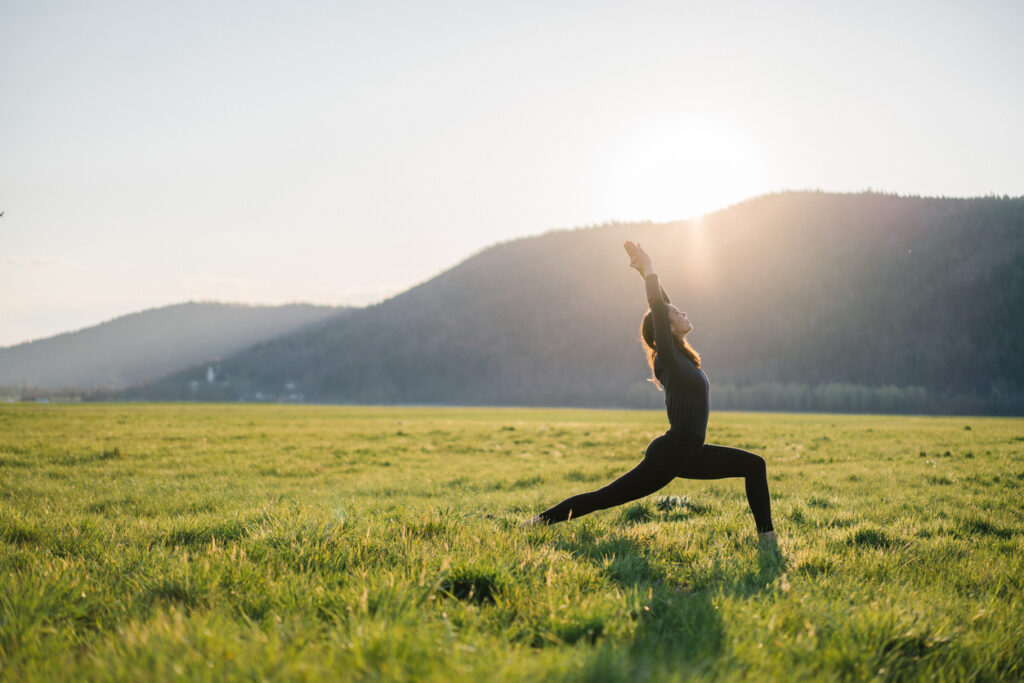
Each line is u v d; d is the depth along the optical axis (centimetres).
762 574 442
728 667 270
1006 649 330
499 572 392
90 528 586
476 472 1404
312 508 760
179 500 936
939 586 437
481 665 251
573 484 1184
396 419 4797
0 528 570
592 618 324
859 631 321
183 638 270
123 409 6544
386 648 260
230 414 5409
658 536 566
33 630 299
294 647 264
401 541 491
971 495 920
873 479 1145
